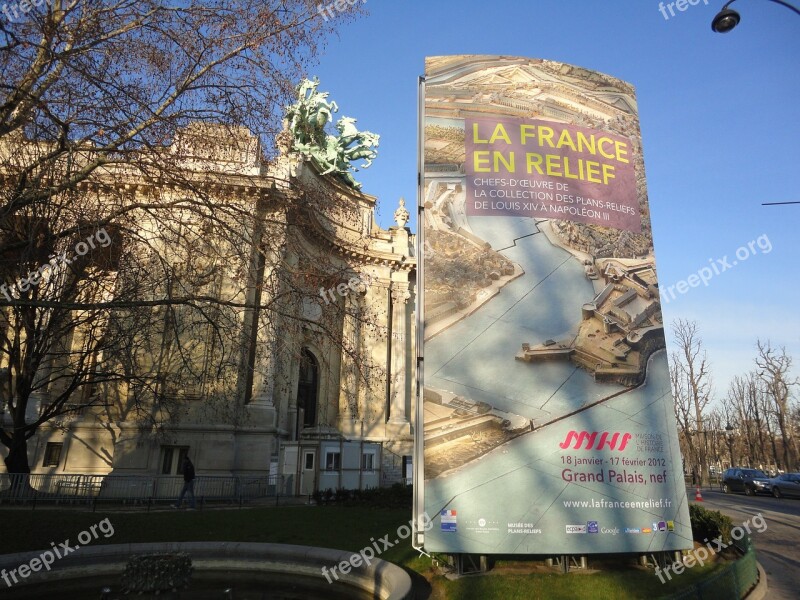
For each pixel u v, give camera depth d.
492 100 14.74
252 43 14.24
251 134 15.29
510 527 11.98
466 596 10.54
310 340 19.91
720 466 85.19
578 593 10.69
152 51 14.01
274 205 15.51
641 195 15.17
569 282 13.77
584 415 12.87
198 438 32.41
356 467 30.42
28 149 15.40
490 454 12.34
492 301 13.31
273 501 26.59
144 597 9.62
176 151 15.73
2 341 27.08
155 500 25.69
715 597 10.16
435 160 14.16
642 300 14.17
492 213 13.90
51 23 12.59
